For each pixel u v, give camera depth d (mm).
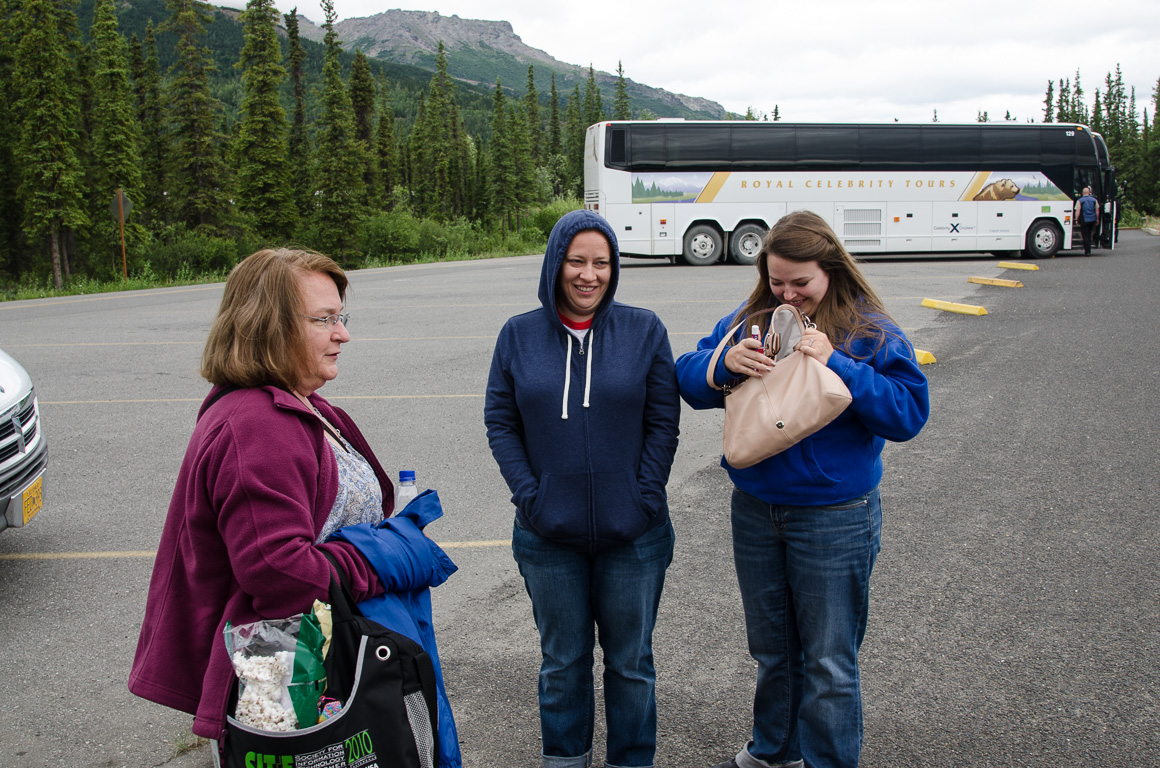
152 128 56969
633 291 16328
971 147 23422
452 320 13414
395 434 6949
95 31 51344
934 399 7668
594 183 24125
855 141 23391
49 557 4613
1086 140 23547
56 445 6789
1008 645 3455
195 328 13062
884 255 27609
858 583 2389
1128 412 6984
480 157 92250
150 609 1934
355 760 1729
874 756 2775
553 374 2373
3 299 21406
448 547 4668
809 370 2229
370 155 61562
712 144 23469
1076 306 12953
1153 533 4555
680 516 5090
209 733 1783
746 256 23797
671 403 2490
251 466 1782
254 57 48500
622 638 2494
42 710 3186
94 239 44781
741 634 3652
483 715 3098
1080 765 2699
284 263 1973
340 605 1798
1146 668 3244
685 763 2809
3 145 45312
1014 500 5137
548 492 2373
